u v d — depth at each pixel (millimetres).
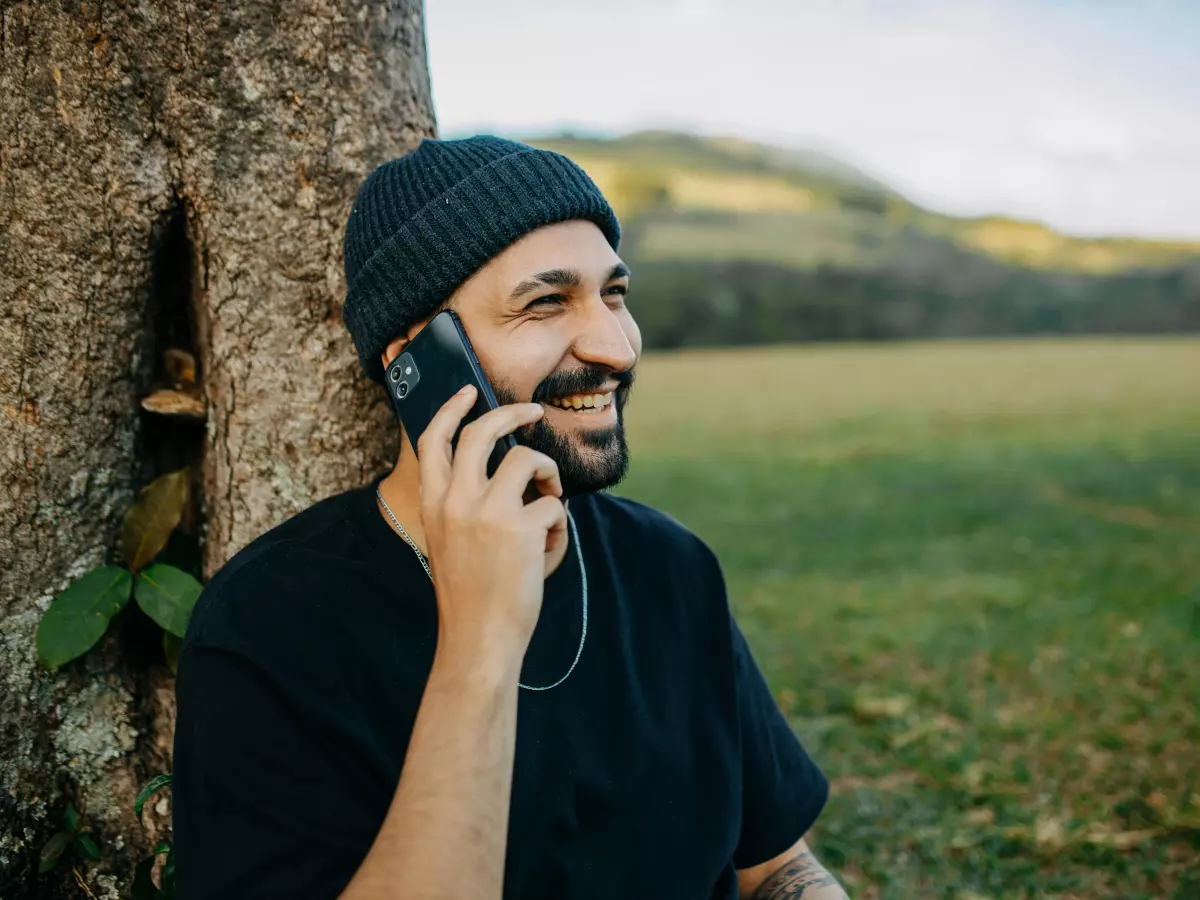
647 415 14117
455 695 1179
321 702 1271
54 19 1671
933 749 3484
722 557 6305
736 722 1593
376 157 1917
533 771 1358
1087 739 3557
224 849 1194
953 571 5910
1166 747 3477
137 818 1851
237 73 1792
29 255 1707
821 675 4227
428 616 1382
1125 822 3008
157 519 1800
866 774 3344
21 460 1735
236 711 1244
